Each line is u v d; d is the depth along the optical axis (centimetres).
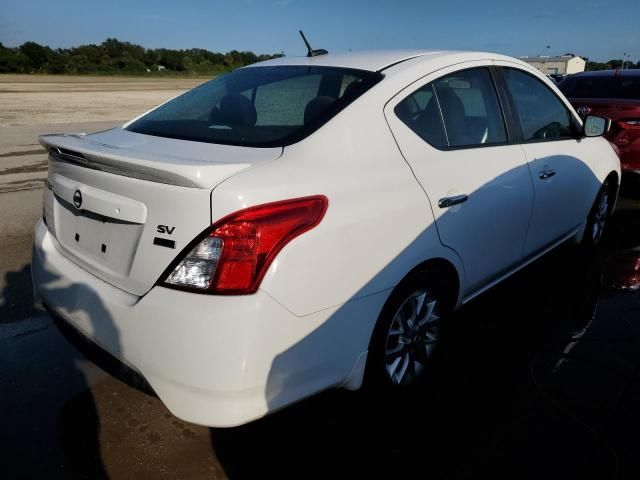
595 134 398
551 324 361
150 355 199
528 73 359
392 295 245
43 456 237
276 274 196
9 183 762
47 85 4578
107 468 231
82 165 233
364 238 224
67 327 243
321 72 283
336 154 230
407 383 276
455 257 276
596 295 406
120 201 212
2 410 268
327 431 256
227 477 227
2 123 1540
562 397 282
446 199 263
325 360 219
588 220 459
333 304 216
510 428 258
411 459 238
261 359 195
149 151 233
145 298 201
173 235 196
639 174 630
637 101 630
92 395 282
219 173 195
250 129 248
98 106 2309
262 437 252
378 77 267
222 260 191
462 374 302
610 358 321
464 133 294
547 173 351
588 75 748
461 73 302
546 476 228
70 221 249
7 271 439
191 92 322
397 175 245
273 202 198
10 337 338
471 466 233
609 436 253
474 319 367
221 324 188
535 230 355
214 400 193
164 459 237
